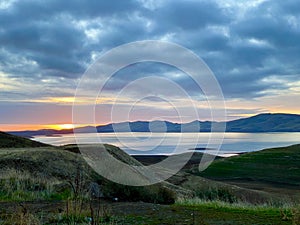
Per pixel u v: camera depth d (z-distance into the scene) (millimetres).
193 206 11539
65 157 20250
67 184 15172
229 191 23172
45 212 9742
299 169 47250
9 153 20984
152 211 10078
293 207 9969
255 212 10258
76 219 8188
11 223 8031
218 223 8508
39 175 17719
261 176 41750
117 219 8766
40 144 39188
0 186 15023
